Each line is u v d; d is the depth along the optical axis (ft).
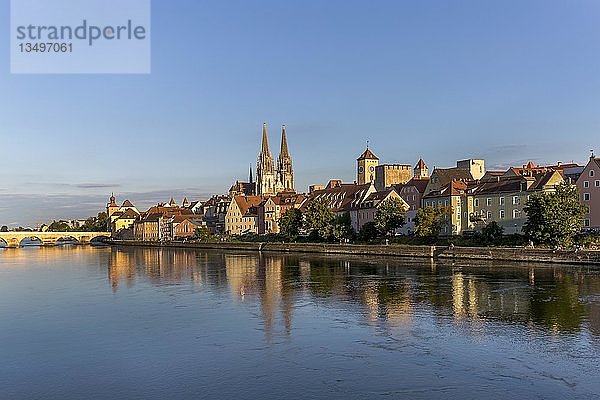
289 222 637.71
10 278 344.08
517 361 133.08
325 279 294.05
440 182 551.59
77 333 174.50
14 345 160.97
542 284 244.83
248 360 140.56
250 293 249.96
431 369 128.98
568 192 365.40
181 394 119.03
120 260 508.94
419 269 326.65
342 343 153.38
